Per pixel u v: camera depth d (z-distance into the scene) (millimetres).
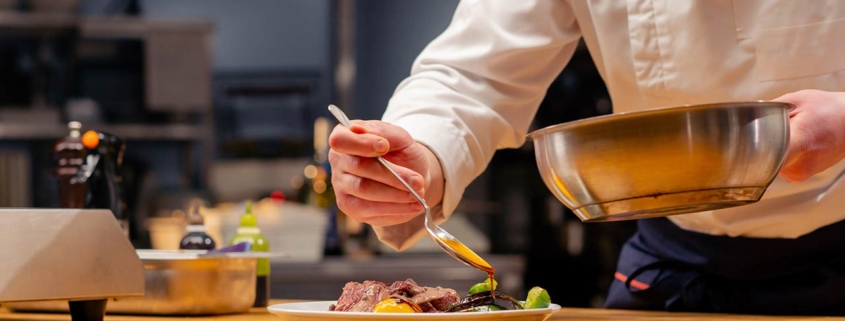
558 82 3711
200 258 1256
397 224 1266
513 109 1341
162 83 4480
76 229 1053
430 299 1022
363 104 4793
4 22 4145
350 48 4750
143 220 4375
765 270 1344
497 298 1004
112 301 1287
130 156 4539
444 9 4734
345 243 3490
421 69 1355
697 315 1206
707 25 1207
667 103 1280
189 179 4562
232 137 4809
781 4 1183
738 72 1214
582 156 889
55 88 4512
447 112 1254
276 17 4840
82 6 4734
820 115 918
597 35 1317
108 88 4613
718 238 1374
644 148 852
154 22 4438
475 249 3414
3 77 4426
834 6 1169
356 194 1069
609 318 1149
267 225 3098
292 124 4809
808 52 1182
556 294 3783
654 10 1239
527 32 1311
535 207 3959
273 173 4566
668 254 1422
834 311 1315
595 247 3664
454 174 1217
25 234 1018
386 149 1010
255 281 1389
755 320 1078
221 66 4836
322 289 3064
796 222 1291
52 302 1347
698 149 840
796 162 931
